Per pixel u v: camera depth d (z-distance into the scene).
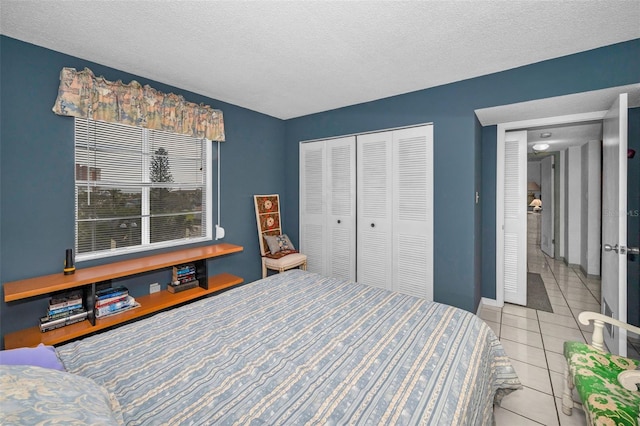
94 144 2.43
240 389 1.10
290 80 2.75
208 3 1.63
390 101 3.21
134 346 1.40
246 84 2.85
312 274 2.57
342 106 3.58
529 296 3.78
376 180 3.37
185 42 2.06
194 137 3.08
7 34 1.95
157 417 0.96
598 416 1.18
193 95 3.07
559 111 2.75
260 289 2.18
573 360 1.58
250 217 3.77
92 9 1.68
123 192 2.62
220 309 1.83
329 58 2.31
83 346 1.39
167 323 1.64
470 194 2.77
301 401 1.04
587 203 4.61
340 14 1.74
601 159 4.42
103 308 2.26
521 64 2.43
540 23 1.84
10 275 2.02
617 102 2.03
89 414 0.76
